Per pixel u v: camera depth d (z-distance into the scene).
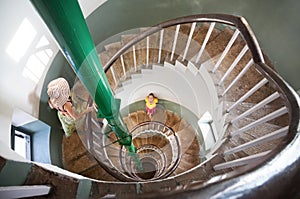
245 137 3.09
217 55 4.03
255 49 2.62
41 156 4.09
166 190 0.74
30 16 3.47
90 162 4.15
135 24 5.20
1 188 1.27
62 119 4.25
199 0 4.82
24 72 3.60
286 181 0.80
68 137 4.55
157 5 4.98
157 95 5.56
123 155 4.52
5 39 3.06
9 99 3.19
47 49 4.07
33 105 3.88
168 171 4.65
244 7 4.54
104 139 4.07
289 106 1.66
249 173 0.79
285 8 4.18
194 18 3.45
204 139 4.52
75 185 1.78
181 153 4.92
